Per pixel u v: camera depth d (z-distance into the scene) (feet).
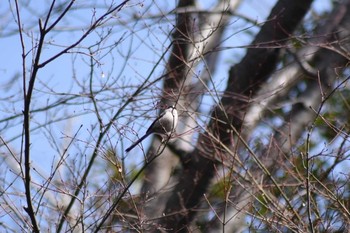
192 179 41.68
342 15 47.24
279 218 36.04
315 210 35.91
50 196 37.55
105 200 34.14
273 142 40.86
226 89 44.75
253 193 37.22
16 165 40.60
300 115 43.98
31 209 28.71
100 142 35.14
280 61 49.80
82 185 35.63
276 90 44.73
